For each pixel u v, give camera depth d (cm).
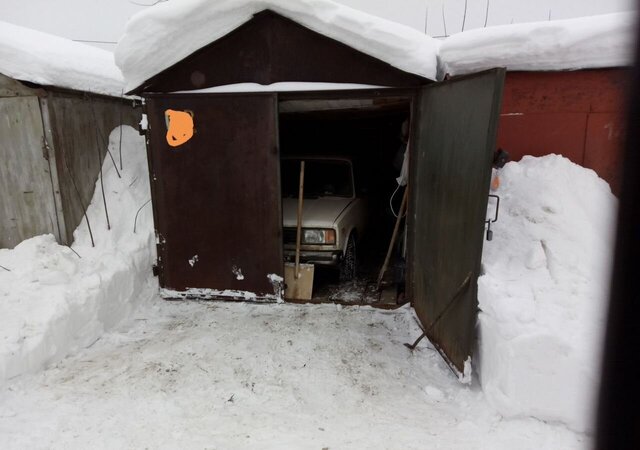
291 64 432
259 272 484
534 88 417
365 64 423
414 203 454
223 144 459
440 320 376
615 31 368
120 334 421
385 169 828
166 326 441
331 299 497
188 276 497
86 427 288
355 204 595
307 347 398
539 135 425
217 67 441
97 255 458
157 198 484
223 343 405
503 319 287
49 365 359
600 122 409
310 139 822
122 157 549
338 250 515
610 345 241
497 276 319
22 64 411
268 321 449
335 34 406
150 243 513
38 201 459
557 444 262
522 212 367
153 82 450
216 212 477
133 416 301
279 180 459
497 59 398
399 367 366
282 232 472
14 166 453
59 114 455
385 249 736
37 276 399
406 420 299
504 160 359
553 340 268
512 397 279
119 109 573
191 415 304
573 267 320
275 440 279
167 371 358
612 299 240
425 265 419
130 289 463
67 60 467
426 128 412
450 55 416
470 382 325
